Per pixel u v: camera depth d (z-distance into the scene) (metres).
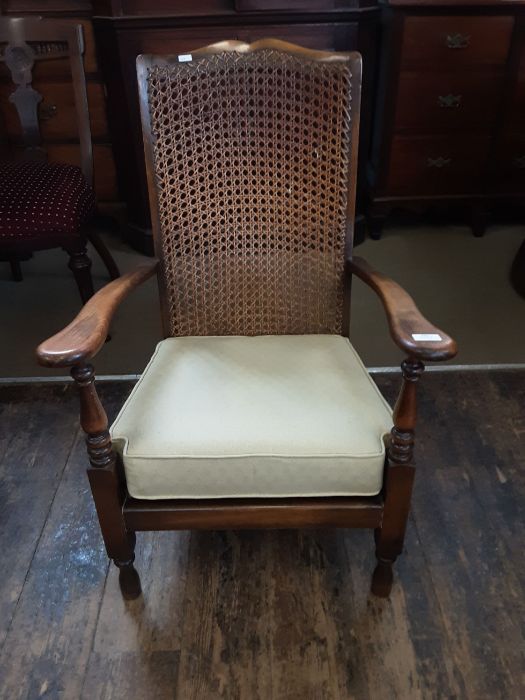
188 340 1.31
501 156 2.63
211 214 1.27
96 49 2.32
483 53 2.39
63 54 1.88
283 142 1.23
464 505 1.42
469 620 1.18
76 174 1.95
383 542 1.11
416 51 2.38
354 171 1.22
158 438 1.01
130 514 1.05
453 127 2.56
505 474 1.51
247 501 1.05
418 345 0.88
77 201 1.83
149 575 1.27
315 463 0.99
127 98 2.28
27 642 1.15
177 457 0.99
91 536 1.35
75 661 1.12
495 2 2.27
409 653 1.12
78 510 1.42
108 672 1.10
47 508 1.42
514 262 2.51
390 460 1.00
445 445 1.60
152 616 1.19
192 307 1.34
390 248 2.72
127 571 1.17
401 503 1.04
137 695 1.06
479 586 1.24
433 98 2.48
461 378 1.85
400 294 1.08
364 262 1.26
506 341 2.04
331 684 1.08
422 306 2.25
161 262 1.28
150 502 1.05
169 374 1.17
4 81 2.38
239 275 1.33
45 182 1.86
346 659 1.11
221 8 2.12
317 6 2.12
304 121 1.21
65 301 2.32
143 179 2.47
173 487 1.02
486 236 2.83
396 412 0.97
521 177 2.69
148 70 1.16
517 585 1.25
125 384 1.84
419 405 1.74
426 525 1.38
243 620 1.18
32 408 1.75
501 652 1.12
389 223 2.97
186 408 1.07
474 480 1.49
